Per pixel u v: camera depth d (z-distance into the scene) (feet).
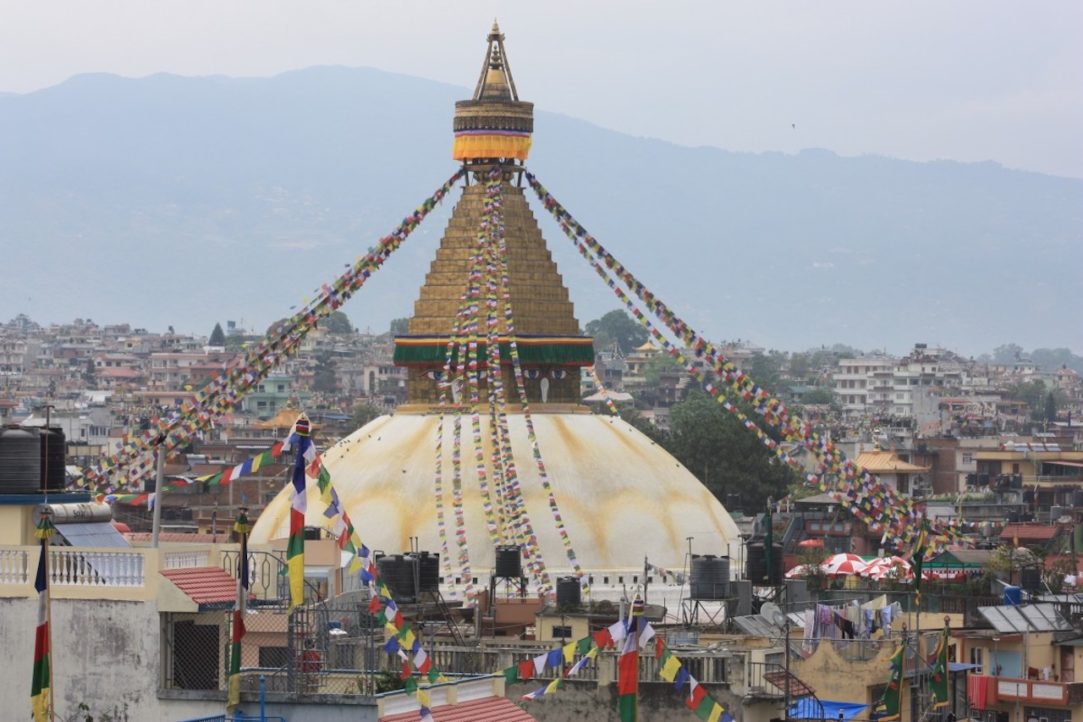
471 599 441.68
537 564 484.33
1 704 271.90
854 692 340.80
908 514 474.08
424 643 334.44
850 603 395.34
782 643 353.72
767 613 398.42
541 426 544.62
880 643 343.46
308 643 297.33
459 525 499.10
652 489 538.06
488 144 558.15
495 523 513.45
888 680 341.41
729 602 415.23
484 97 563.89
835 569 481.05
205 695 267.18
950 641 412.36
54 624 271.90
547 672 319.68
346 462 539.70
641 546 523.29
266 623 298.15
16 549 273.33
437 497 517.55
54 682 271.08
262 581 317.83
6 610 272.72
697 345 491.72
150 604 269.64
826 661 343.05
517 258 560.20
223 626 275.18
